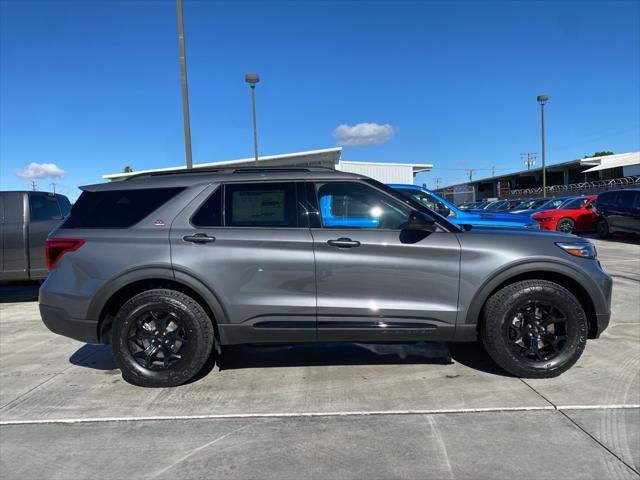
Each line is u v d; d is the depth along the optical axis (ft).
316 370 15.42
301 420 12.02
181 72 38.60
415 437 11.03
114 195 14.58
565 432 11.06
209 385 14.40
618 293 25.17
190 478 9.67
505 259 13.69
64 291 14.01
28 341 19.85
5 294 31.73
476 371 14.92
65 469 10.09
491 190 254.06
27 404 13.33
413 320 13.75
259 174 14.43
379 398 13.17
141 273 13.76
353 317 13.71
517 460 10.00
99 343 14.24
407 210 14.21
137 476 9.78
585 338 13.91
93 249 13.97
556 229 59.47
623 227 51.57
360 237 13.75
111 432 11.62
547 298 13.73
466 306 13.75
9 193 27.07
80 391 14.20
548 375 14.05
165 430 11.67
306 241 13.73
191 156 39.47
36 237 26.99
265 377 14.93
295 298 13.75
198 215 14.12
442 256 13.71
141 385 14.26
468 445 10.63
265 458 10.34
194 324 13.89
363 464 10.01
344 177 14.25
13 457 10.58
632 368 14.85
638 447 10.40
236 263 13.71
